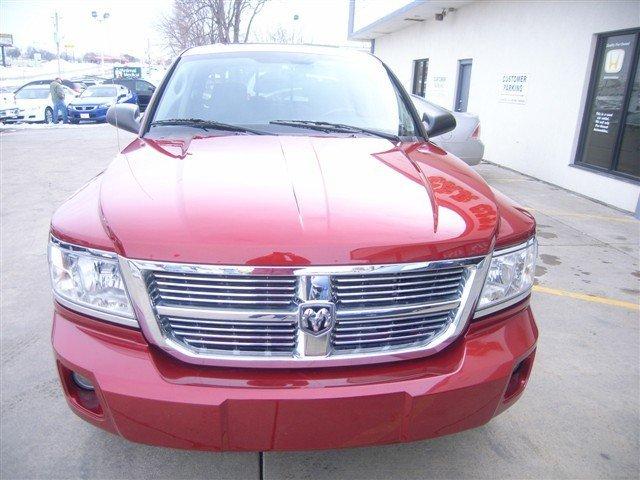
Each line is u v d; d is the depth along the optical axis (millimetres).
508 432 2617
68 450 2416
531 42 9320
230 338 1802
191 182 2107
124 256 1784
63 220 2016
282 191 2027
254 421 1764
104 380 1790
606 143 7680
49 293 4090
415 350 1884
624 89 7266
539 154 9141
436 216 1980
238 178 2139
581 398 2906
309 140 2713
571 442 2562
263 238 1755
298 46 3658
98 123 19328
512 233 2094
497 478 2318
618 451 2512
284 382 1779
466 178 2441
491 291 2016
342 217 1876
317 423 1781
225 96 3127
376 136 2924
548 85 8852
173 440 1806
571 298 4227
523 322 2141
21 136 14500
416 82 16109
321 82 3270
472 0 11336
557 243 5625
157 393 1752
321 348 1785
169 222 1837
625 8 7148
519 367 2164
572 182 8242
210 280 1754
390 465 2367
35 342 3346
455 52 12734
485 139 11156
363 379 1814
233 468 2324
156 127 2959
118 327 1859
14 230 5762
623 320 3867
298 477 2281
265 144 2611
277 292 1764
